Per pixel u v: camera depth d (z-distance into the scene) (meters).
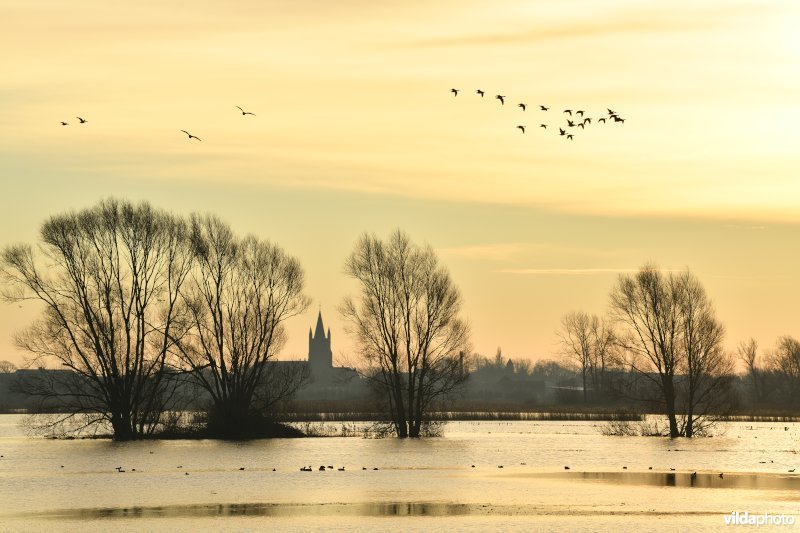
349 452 99.50
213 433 115.50
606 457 94.94
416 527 56.00
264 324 115.88
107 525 56.84
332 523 57.25
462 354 119.06
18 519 58.78
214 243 113.94
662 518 58.56
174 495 67.88
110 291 109.44
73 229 108.31
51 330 107.94
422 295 118.69
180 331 112.56
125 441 112.38
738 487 71.62
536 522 57.34
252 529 55.62
